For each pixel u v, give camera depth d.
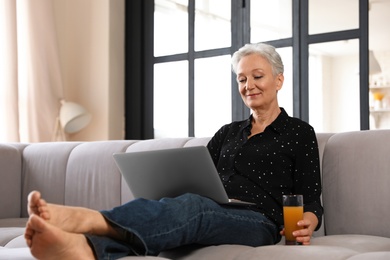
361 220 1.98
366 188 1.98
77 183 2.70
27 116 3.86
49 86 3.94
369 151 2.01
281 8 3.59
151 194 1.78
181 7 3.99
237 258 1.58
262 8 3.66
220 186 1.71
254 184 1.97
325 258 1.45
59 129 3.99
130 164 1.78
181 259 1.66
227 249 1.66
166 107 4.07
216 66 3.84
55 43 4.00
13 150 2.86
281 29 3.59
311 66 3.48
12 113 3.65
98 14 4.14
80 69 4.22
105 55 4.11
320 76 3.46
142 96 4.17
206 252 1.66
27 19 3.88
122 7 4.20
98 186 2.62
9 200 2.77
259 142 2.02
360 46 3.32
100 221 1.42
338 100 3.41
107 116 4.09
